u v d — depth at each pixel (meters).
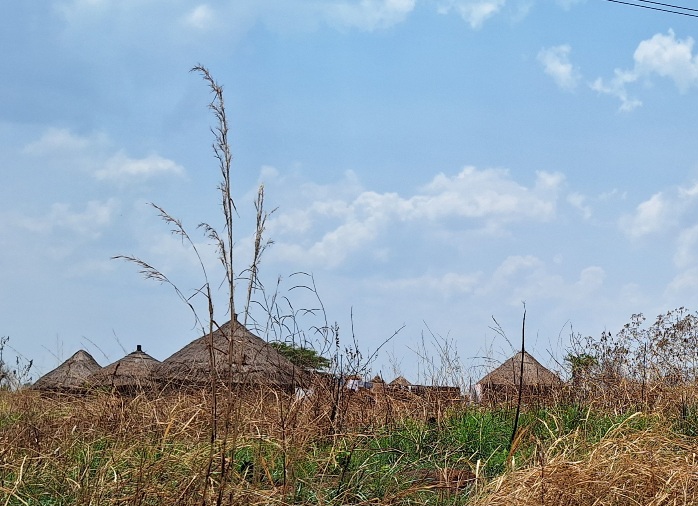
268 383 7.06
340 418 7.15
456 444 8.02
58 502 5.17
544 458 5.54
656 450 5.87
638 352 10.72
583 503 5.04
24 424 7.08
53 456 5.99
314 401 7.30
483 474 6.20
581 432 7.91
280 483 5.64
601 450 5.79
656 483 5.23
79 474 5.61
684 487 5.05
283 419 6.10
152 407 7.33
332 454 6.14
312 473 6.00
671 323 11.04
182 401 7.21
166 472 5.42
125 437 6.23
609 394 9.91
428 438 8.09
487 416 8.93
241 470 5.84
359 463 6.52
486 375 10.53
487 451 7.84
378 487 5.96
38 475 5.68
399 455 7.33
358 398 8.77
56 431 7.08
